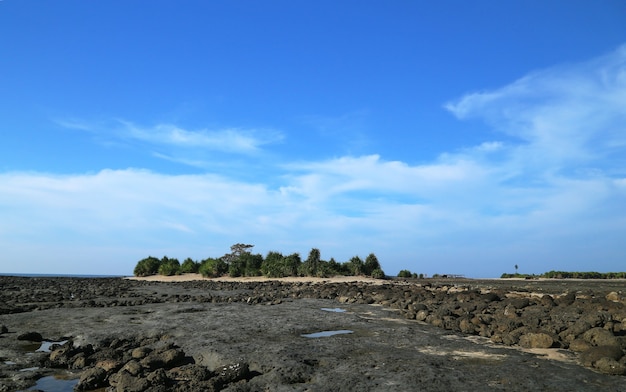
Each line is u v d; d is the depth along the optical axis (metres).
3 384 10.61
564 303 21.28
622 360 10.34
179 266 74.25
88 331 16.53
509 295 29.05
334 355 12.16
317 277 54.91
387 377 10.04
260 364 11.18
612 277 63.91
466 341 14.26
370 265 58.03
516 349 12.98
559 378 9.83
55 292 38.78
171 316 20.17
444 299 25.75
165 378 9.92
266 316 20.00
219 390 9.68
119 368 11.16
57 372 11.70
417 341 14.16
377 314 21.33
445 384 9.48
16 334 16.45
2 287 46.25
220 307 24.25
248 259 64.50
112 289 43.00
